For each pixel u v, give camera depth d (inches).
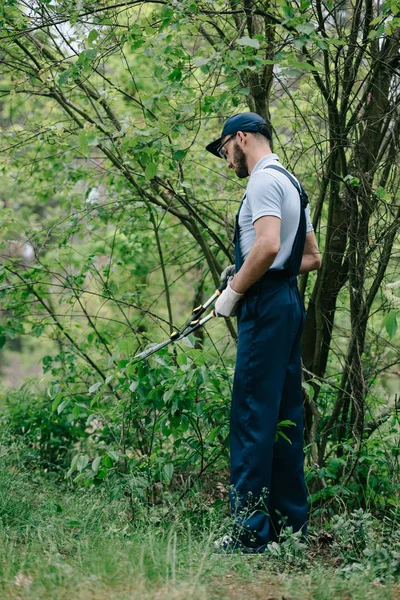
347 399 172.1
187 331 140.0
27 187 247.4
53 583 99.1
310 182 203.9
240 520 127.8
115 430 166.4
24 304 201.2
